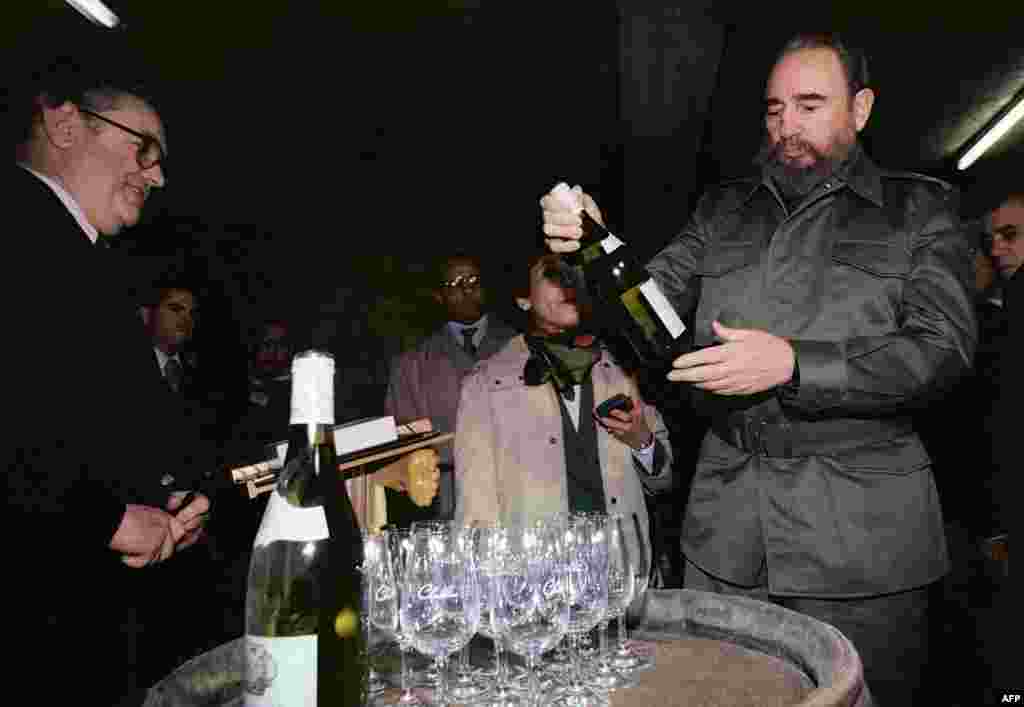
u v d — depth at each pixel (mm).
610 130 7070
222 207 6684
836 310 1512
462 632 1071
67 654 1552
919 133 7227
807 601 1530
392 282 7395
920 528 1488
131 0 3949
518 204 7988
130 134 1810
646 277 1718
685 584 1732
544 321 2455
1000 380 2246
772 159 1655
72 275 1628
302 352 970
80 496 1536
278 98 5469
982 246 3168
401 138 6734
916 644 1507
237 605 2859
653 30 5023
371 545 1174
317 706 875
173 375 3822
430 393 3736
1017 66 5703
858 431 1513
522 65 5672
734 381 1384
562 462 2367
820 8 4781
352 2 4504
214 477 1895
